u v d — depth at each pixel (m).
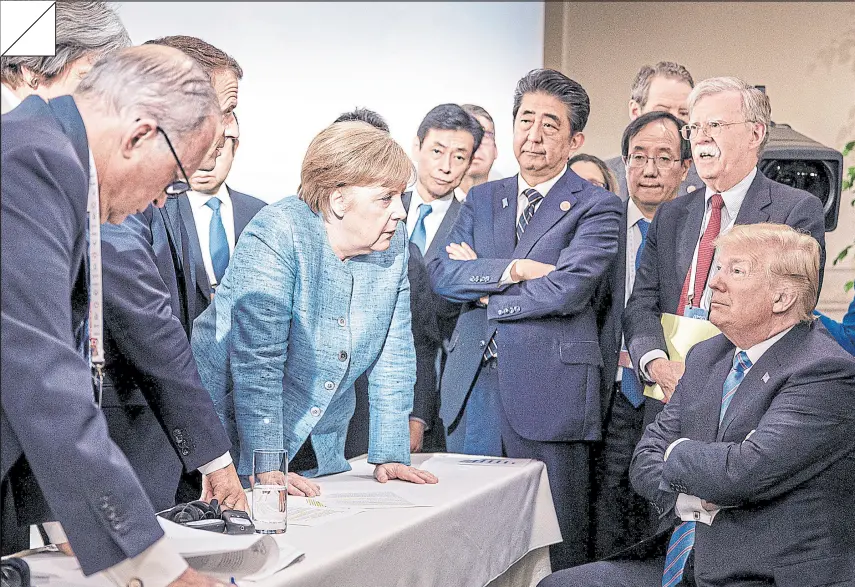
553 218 2.90
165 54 1.31
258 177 2.84
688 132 2.82
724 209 2.78
